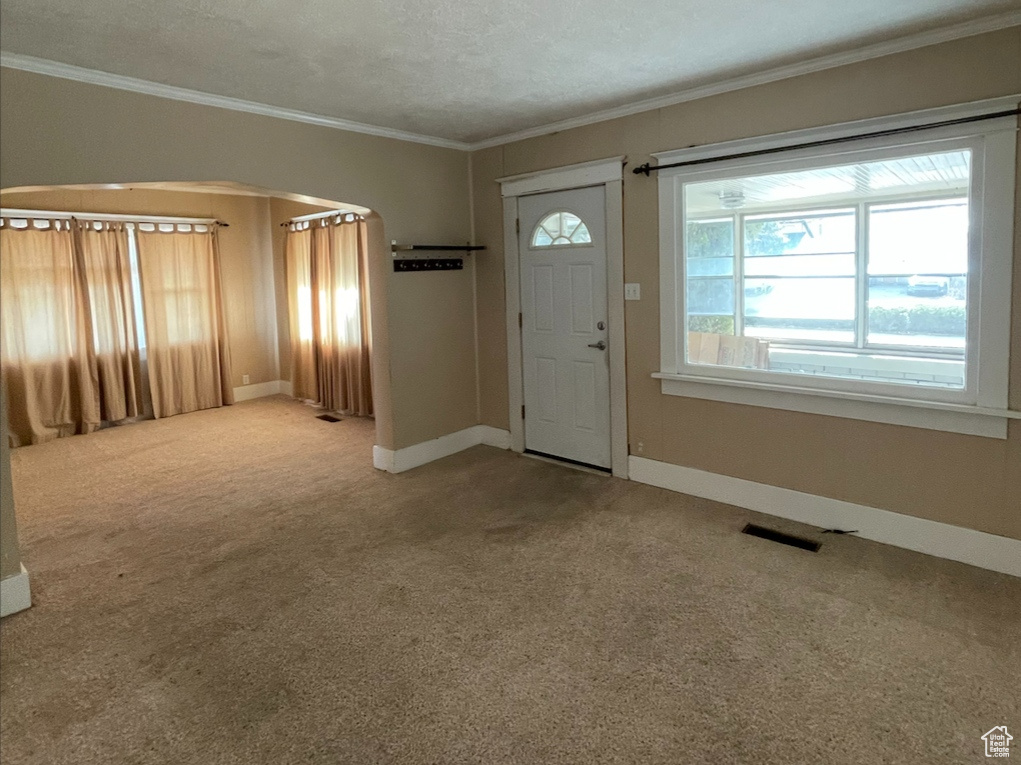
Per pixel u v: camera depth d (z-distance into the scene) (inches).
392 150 164.1
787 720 76.1
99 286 222.8
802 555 117.6
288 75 116.3
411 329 173.3
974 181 104.5
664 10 92.5
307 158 146.2
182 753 72.7
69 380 218.1
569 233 165.2
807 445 129.6
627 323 154.9
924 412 114.0
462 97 133.6
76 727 77.2
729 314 154.3
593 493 152.0
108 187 122.4
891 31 103.5
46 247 209.6
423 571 115.5
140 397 237.3
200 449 199.2
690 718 76.8
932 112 105.2
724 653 89.2
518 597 105.7
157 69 111.6
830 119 117.5
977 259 105.7
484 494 153.9
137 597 108.2
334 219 236.4
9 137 104.1
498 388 189.5
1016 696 79.0
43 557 123.9
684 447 149.1
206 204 256.7
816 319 154.0
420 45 103.1
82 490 161.9
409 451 175.2
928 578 108.0
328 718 78.0
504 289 182.1
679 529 130.4
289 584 111.9
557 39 102.3
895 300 143.2
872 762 69.5
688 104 135.7
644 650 90.4
